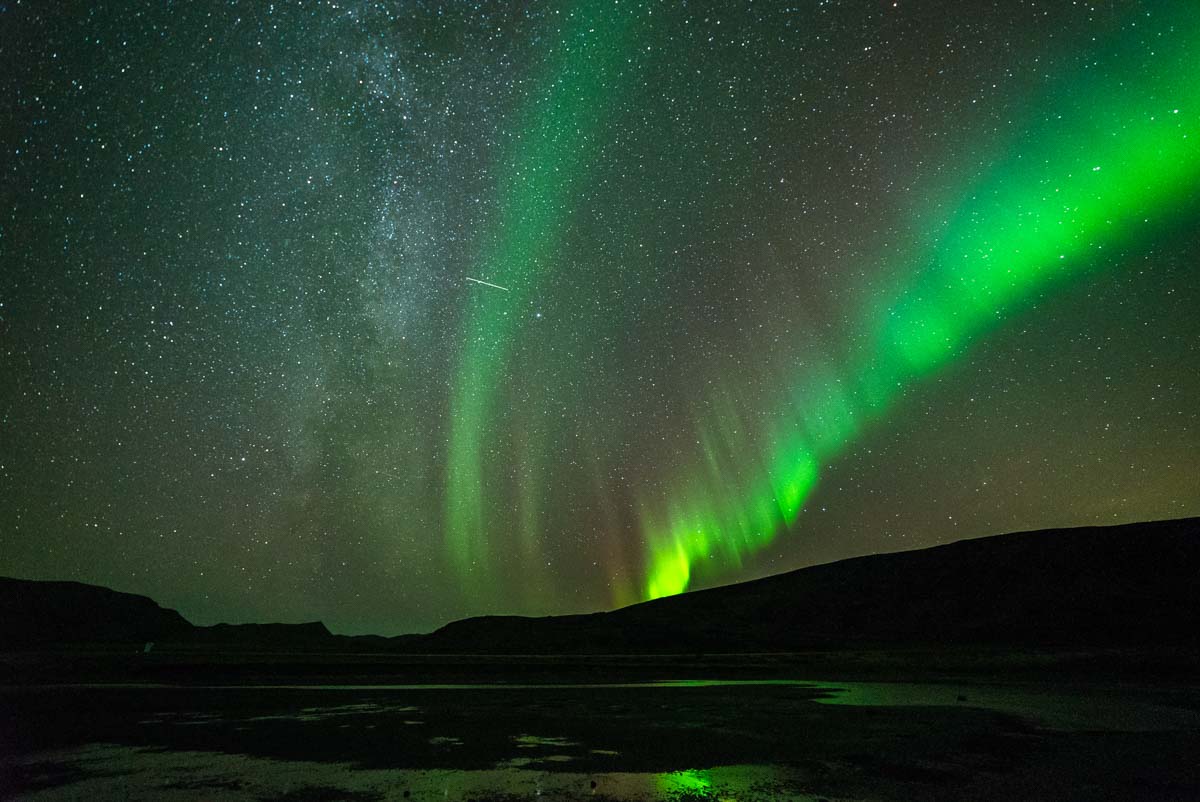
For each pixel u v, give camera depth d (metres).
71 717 11.95
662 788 6.84
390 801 6.37
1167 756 8.41
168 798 6.49
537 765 7.88
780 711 12.60
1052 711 12.58
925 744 9.20
